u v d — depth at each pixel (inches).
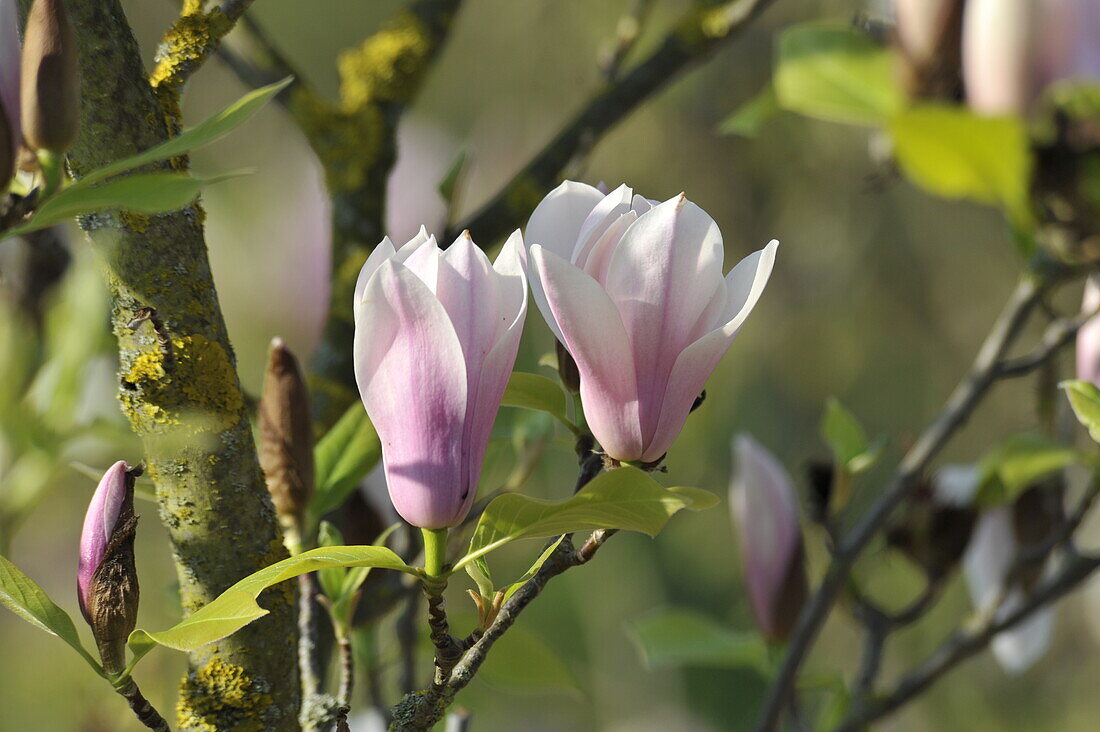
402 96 88.0
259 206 176.2
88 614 77.0
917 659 211.0
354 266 87.0
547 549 77.5
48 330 101.6
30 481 100.7
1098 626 206.1
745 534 88.6
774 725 87.0
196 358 78.3
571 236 77.5
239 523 78.6
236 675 78.6
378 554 76.4
